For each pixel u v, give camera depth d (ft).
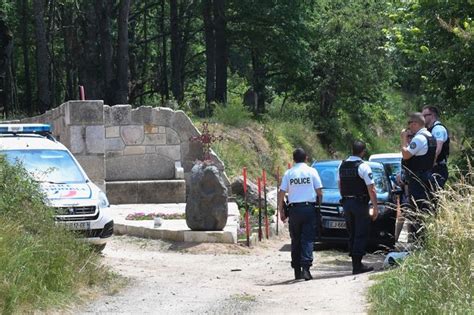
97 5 114.42
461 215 30.07
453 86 57.36
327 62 140.77
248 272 45.65
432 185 38.47
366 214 42.60
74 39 128.06
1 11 144.46
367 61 139.23
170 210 68.90
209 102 121.90
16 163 39.63
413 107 170.60
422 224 32.27
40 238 34.12
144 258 50.24
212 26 128.57
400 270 32.22
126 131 77.61
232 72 167.43
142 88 159.43
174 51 142.10
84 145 71.31
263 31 132.36
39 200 37.09
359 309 30.76
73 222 42.68
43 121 84.69
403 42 59.41
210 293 36.37
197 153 78.59
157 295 35.42
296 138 121.90
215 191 57.00
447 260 28.58
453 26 54.34
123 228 59.67
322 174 60.49
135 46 150.10
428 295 27.55
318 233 54.49
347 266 49.73
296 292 36.32
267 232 61.87
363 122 156.25
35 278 31.35
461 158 52.80
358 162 42.63
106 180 77.00
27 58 146.82
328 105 143.43
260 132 108.17
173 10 142.51
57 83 160.35
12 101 139.03
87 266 36.63
